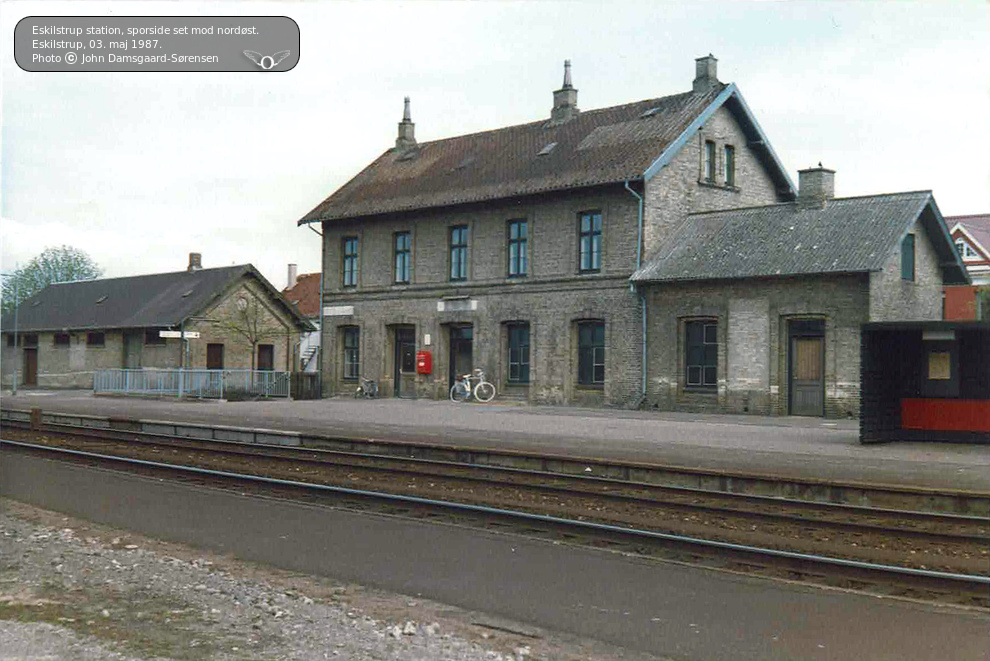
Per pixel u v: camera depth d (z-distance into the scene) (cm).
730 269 2844
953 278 3091
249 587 905
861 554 1064
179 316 4772
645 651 730
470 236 3606
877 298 2619
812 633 768
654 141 3198
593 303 3219
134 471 1694
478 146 3953
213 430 2391
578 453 1856
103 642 729
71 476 1647
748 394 2825
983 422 1977
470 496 1467
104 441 2277
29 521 1255
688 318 2975
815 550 1089
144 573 956
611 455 1819
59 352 5472
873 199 2866
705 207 3353
